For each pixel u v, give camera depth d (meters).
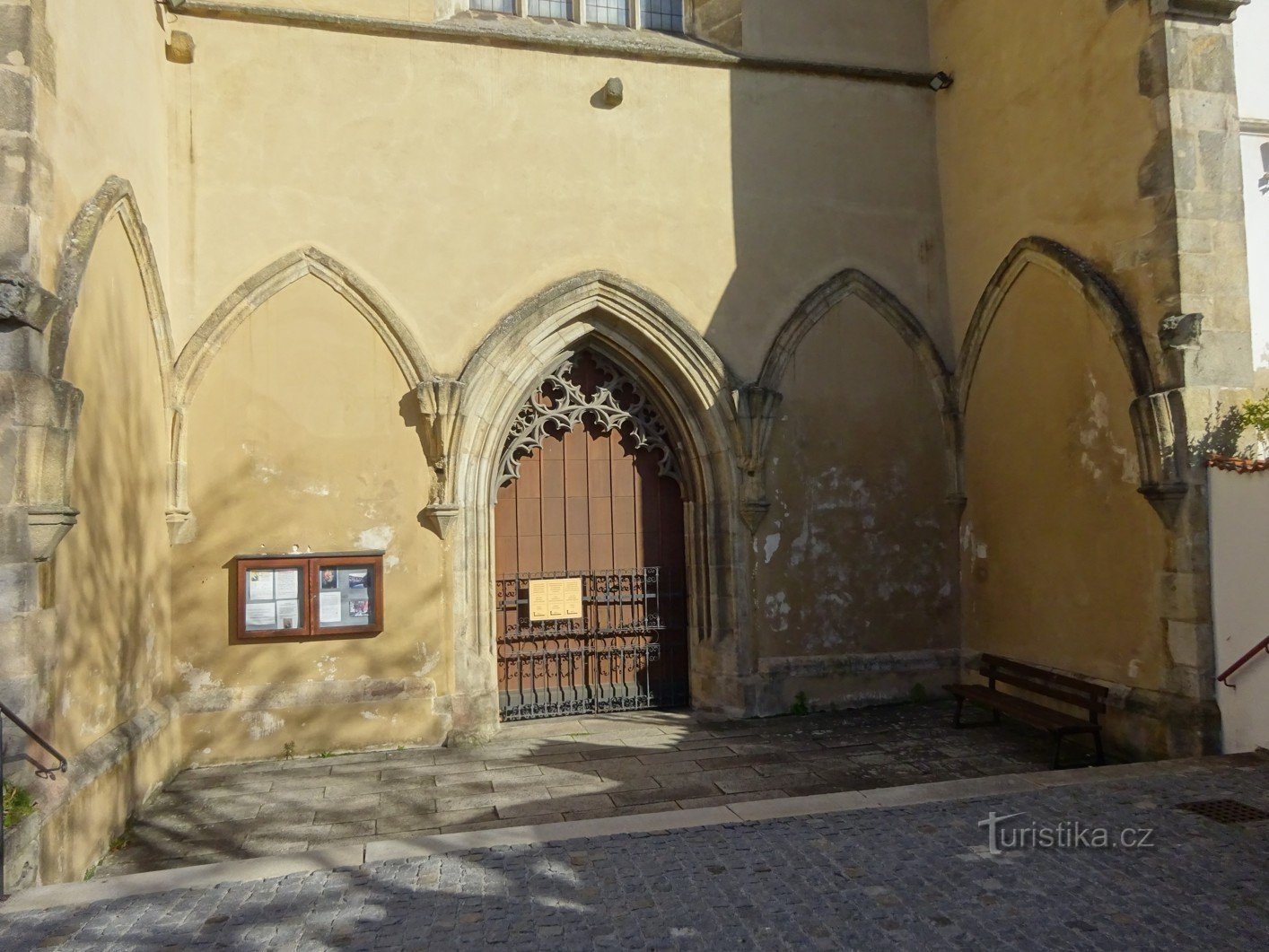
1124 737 7.12
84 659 5.53
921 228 9.62
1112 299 7.27
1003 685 8.79
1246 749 6.29
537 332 8.45
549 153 8.68
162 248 7.51
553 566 9.06
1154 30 6.94
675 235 8.95
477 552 8.24
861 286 9.31
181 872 4.59
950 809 5.34
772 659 8.90
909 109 9.71
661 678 9.26
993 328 8.90
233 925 4.03
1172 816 5.18
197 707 7.51
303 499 7.89
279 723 7.65
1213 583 6.56
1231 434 6.71
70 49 5.53
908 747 7.64
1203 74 6.91
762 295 9.12
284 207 8.02
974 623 9.23
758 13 9.36
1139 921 3.95
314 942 3.86
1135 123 7.12
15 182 4.90
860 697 9.06
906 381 9.43
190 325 7.73
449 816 6.20
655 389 9.12
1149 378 6.96
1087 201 7.63
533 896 4.27
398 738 7.87
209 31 7.97
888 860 4.63
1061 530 7.97
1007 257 8.55
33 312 4.80
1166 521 6.78
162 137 7.65
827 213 9.36
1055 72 8.02
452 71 8.51
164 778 6.96
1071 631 7.85
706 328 8.92
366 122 8.27
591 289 8.59
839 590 9.11
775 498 8.98
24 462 4.77
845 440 9.22
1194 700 6.56
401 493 8.08
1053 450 8.06
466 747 7.90
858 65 9.55
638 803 6.36
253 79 8.05
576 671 9.09
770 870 4.52
